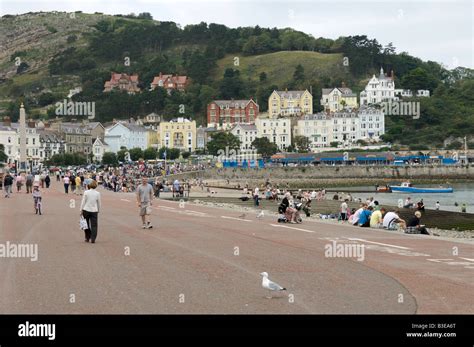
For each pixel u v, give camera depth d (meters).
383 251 28.69
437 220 59.59
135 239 32.31
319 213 65.31
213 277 21.47
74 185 84.19
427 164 195.62
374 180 187.50
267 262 24.86
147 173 151.88
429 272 22.73
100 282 20.48
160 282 20.53
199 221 44.72
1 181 89.06
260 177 192.25
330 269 23.27
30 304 17.41
